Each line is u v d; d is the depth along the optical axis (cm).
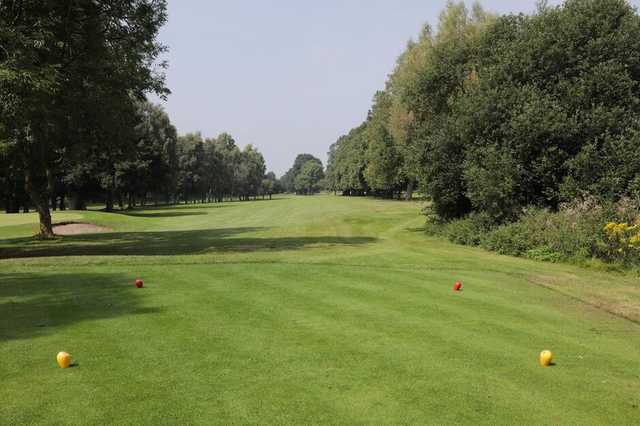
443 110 2677
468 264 1357
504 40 2294
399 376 505
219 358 545
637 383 505
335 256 1520
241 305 781
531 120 1873
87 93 1870
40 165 2620
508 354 584
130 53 1920
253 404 433
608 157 1759
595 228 1555
